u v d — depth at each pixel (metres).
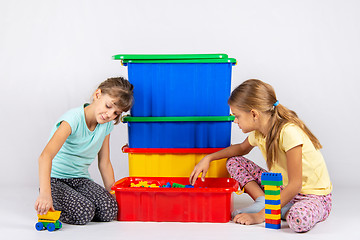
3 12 2.59
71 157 1.78
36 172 2.58
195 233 1.52
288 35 2.61
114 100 1.72
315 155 1.68
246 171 1.83
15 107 2.59
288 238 1.47
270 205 1.59
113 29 2.62
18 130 2.58
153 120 1.96
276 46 2.62
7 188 2.44
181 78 1.96
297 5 2.60
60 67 2.61
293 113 1.71
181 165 1.99
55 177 1.77
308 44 2.60
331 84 2.58
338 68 2.58
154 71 1.95
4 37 2.59
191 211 1.68
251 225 1.63
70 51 2.61
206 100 1.97
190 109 1.97
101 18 2.62
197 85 1.96
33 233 1.54
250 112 1.68
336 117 2.58
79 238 1.47
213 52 2.63
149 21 2.62
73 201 1.65
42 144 2.59
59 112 2.60
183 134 1.98
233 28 2.62
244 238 1.46
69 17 2.61
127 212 1.71
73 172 1.80
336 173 2.56
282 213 1.70
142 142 1.98
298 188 1.61
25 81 2.59
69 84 2.61
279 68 2.62
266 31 2.62
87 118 1.78
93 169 2.63
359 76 2.56
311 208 1.54
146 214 1.70
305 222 1.51
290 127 1.63
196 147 1.98
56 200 1.68
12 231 1.57
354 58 2.57
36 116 2.59
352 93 2.57
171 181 1.94
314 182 1.69
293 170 1.62
